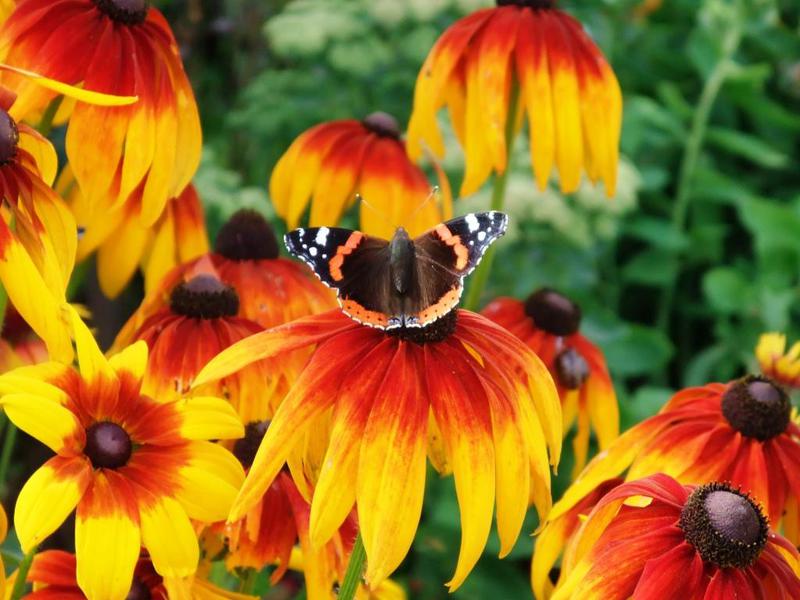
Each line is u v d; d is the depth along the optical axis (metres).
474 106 0.84
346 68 1.51
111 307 1.15
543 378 0.67
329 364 0.65
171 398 0.75
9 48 0.73
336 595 0.73
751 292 1.69
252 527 0.70
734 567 0.65
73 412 0.67
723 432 0.73
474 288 0.88
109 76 0.74
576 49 0.84
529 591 1.21
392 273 0.65
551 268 1.50
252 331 0.77
